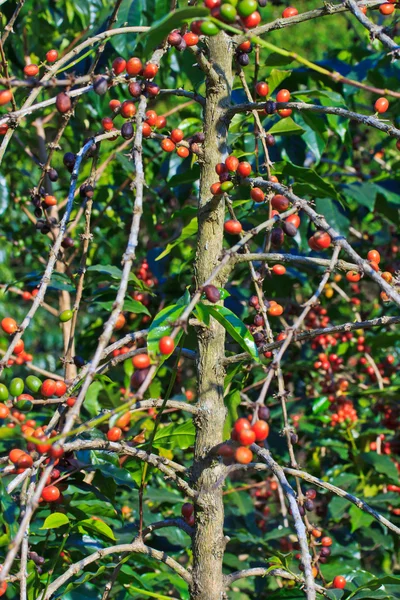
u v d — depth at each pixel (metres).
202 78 3.31
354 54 4.18
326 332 1.85
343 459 3.97
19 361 3.05
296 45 10.05
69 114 2.09
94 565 2.45
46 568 2.49
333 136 4.40
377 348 4.05
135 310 2.99
